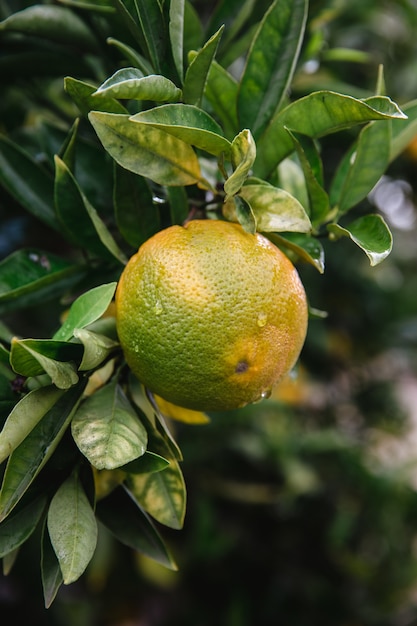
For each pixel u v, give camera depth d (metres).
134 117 0.40
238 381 0.41
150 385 0.42
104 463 0.40
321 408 1.04
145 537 0.46
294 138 0.43
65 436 0.43
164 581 0.91
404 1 0.81
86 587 0.93
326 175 0.81
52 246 0.73
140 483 0.46
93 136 0.55
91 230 0.48
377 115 0.42
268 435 0.93
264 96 0.47
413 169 0.84
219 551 0.89
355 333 1.02
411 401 1.26
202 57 0.42
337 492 0.95
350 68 0.83
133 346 0.41
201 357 0.40
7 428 0.40
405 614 0.92
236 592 0.92
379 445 1.07
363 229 0.44
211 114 0.51
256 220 0.42
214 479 0.93
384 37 0.85
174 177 0.43
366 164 0.47
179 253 0.41
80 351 0.42
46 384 0.43
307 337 0.93
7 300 0.48
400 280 1.06
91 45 0.54
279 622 0.92
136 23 0.45
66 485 0.43
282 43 0.47
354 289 0.97
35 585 0.85
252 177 0.44
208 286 0.40
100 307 0.41
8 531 0.43
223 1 0.54
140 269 0.41
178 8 0.43
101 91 0.39
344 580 0.93
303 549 0.94
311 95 0.43
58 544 0.41
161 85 0.41
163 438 0.45
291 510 0.94
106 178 0.52
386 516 0.92
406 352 1.04
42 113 0.66
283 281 0.41
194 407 0.42
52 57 0.57
